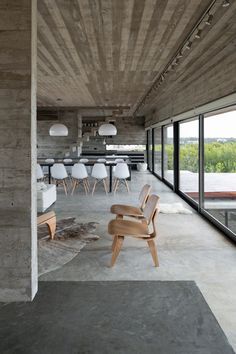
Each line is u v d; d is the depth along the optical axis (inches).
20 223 117.5
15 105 115.7
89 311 112.0
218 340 95.7
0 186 117.0
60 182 437.7
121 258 162.4
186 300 119.3
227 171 214.5
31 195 117.0
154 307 114.6
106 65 234.1
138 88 330.6
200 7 137.1
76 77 275.1
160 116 462.0
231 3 129.7
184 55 199.9
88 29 161.6
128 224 164.1
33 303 117.4
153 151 568.4
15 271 118.6
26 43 114.5
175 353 89.8
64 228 216.1
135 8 137.7
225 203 219.8
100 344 93.9
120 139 693.3
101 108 508.1
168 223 229.6
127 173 366.6
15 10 114.0
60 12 141.3
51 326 103.0
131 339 96.2
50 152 547.5
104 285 132.2
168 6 136.0
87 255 166.7
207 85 227.1
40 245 181.9
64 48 191.8
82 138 598.9
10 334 98.9
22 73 115.0
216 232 207.0
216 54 196.5
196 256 164.7
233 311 111.7
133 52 201.0
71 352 90.4
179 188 362.9
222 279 137.3
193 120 299.4
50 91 353.1
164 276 140.8
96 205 294.4
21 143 116.0
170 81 282.0
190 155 311.6
